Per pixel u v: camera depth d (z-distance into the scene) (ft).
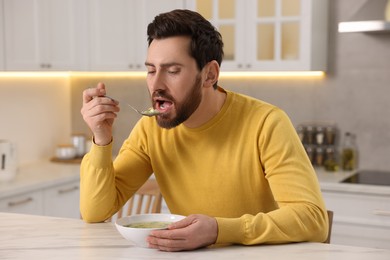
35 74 13.55
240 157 5.38
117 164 5.84
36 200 10.91
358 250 4.53
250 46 11.49
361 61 11.90
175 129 5.62
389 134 11.76
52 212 11.41
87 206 5.45
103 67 12.61
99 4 12.50
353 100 12.01
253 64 11.49
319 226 4.87
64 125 14.61
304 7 11.00
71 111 14.78
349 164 11.76
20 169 12.48
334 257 4.32
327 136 12.04
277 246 4.65
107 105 5.24
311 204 4.88
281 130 5.22
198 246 4.51
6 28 11.78
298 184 4.95
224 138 5.43
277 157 5.11
